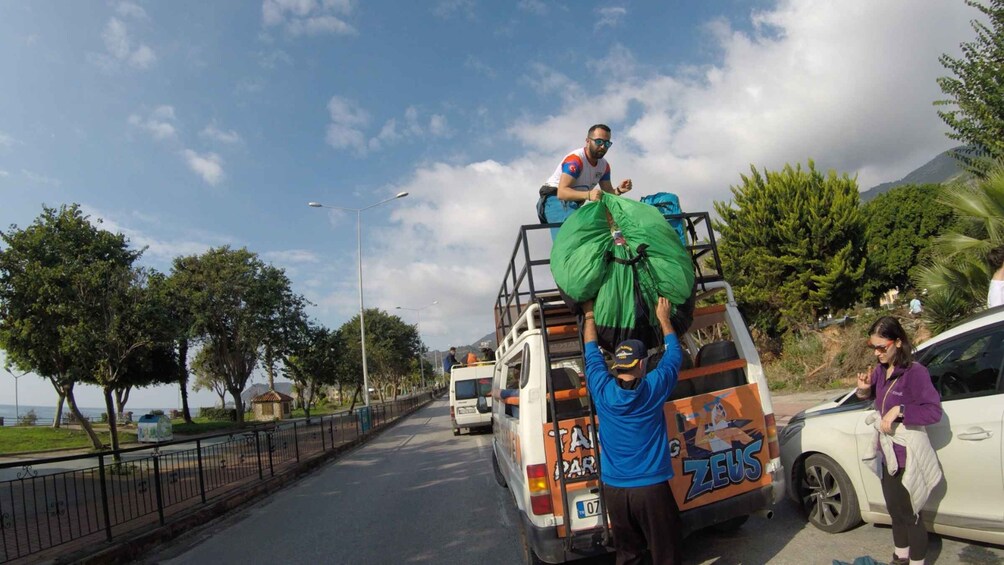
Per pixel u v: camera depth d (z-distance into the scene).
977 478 3.95
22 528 7.67
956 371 4.31
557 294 4.86
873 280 21.61
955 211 8.52
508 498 8.75
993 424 3.89
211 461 10.80
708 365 4.79
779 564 4.62
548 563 4.72
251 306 33.16
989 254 5.71
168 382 35.78
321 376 35.56
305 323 35.16
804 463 5.29
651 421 3.59
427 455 15.57
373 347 61.81
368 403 31.03
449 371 20.89
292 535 7.76
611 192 5.55
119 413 37.38
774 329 22.86
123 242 22.81
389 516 8.32
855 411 4.91
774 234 21.91
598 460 4.03
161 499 8.30
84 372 16.73
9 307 16.45
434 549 6.44
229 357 33.59
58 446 24.30
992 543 4.04
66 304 16.41
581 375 4.91
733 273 23.52
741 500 4.54
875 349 4.02
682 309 4.21
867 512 4.79
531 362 4.51
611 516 3.70
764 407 4.76
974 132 12.75
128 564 7.03
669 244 4.11
